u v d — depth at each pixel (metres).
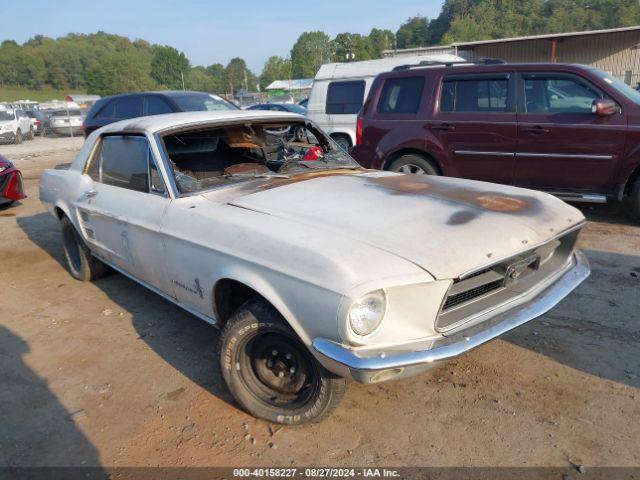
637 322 3.61
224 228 2.77
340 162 4.07
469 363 3.22
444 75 6.34
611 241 5.30
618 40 21.84
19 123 23.25
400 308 2.21
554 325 3.63
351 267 2.18
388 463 2.45
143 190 3.54
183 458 2.55
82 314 4.25
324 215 2.71
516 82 5.96
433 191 3.14
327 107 10.03
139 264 3.59
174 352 3.57
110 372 3.35
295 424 2.68
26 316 4.27
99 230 4.07
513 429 2.62
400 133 6.60
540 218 2.81
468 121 6.16
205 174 4.40
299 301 2.31
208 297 2.93
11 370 3.43
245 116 3.97
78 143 22.45
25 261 5.76
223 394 3.05
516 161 6.00
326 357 2.22
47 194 5.00
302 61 121.19
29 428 2.83
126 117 9.44
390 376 2.23
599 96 5.57
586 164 5.67
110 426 2.82
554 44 22.09
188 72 123.50
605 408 2.74
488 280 2.51
